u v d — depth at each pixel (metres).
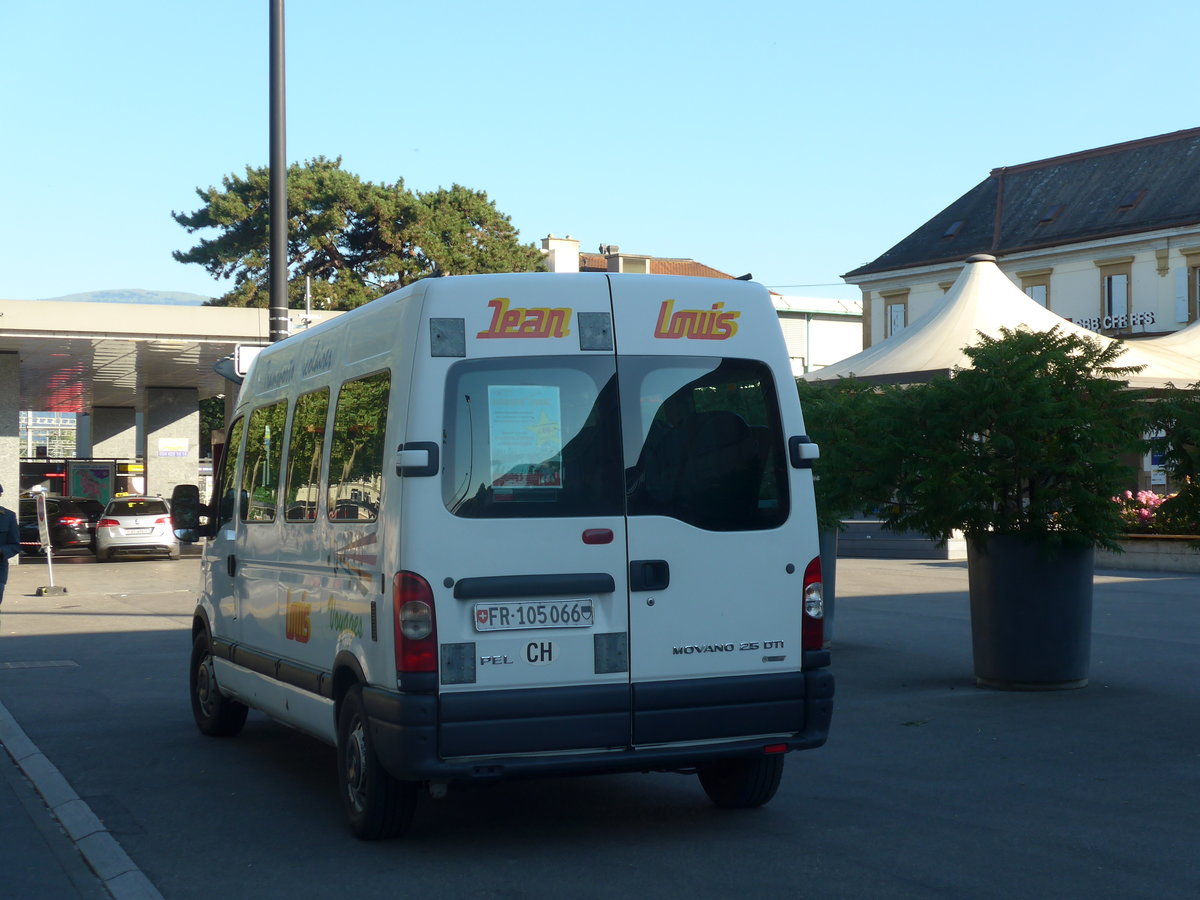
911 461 10.35
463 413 5.92
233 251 55.34
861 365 28.55
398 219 56.56
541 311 6.09
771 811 6.79
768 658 6.27
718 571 6.19
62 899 5.50
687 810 6.89
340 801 7.27
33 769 8.09
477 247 58.34
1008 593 10.29
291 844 6.30
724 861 5.86
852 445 11.00
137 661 13.33
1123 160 54.41
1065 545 10.09
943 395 10.16
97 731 9.53
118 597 20.70
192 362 30.95
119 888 5.53
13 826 6.82
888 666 11.84
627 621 6.03
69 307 26.08
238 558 8.48
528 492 5.94
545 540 5.93
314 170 57.66
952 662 12.05
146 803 7.21
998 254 55.09
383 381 6.21
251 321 27.12
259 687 7.94
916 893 5.32
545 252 67.38
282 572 7.53
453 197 58.41
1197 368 28.42
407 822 6.23
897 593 18.67
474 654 5.81
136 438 54.03
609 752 5.94
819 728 6.30
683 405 6.23
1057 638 10.22
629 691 5.97
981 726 8.92
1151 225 49.78
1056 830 6.29
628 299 6.23
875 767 7.76
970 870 5.64
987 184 59.81
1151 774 7.46
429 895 5.42
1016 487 10.27
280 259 14.24
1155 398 9.73
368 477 6.25
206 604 9.26
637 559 6.05
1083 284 52.72
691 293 6.35
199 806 7.14
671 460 6.18
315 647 6.90
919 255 58.97
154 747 8.91
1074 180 55.78
